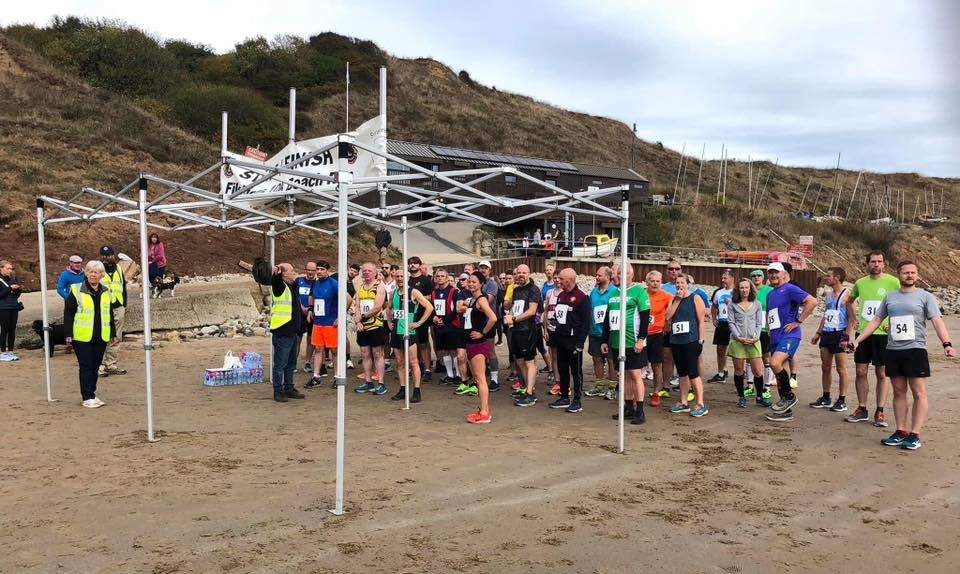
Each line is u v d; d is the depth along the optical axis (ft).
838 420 27.07
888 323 24.18
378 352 31.42
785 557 13.97
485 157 140.05
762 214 202.69
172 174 107.24
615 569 13.26
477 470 19.76
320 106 193.06
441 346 34.55
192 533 14.71
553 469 20.01
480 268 33.73
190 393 31.17
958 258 200.95
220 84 179.93
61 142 104.27
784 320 26.86
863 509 16.94
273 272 29.48
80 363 27.71
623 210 22.98
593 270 108.99
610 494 17.81
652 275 29.19
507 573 13.00
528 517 16.02
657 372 29.60
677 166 293.02
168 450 21.52
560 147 249.34
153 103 143.43
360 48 252.01
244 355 35.88
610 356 30.50
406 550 13.98
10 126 103.86
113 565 13.08
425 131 209.97
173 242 85.66
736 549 14.33
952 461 21.24
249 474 19.06
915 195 355.97
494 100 287.07
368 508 16.46
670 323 29.66
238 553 13.70
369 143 25.43
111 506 16.35
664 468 20.30
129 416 26.37
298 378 35.68
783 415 26.84
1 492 17.35
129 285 64.39
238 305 54.54
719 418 27.25
